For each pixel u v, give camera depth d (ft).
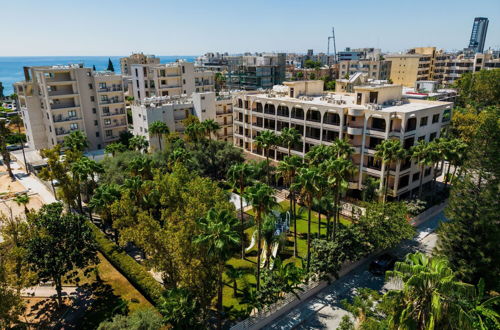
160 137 257.96
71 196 182.70
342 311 121.29
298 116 242.17
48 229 122.31
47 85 289.53
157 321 98.58
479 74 376.68
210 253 99.81
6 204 216.95
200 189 137.59
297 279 123.75
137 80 372.17
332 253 133.80
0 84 652.89
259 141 200.64
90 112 314.35
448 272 72.33
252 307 119.14
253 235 164.66
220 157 234.38
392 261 145.18
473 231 114.52
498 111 239.30
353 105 220.02
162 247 113.80
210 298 113.50
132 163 177.99
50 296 133.08
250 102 274.77
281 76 589.73
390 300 77.97
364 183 205.57
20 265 113.70
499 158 114.83
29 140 322.55
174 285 117.60
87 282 141.59
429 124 204.44
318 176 126.31
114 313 120.47
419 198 194.90
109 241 162.61
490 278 111.04
